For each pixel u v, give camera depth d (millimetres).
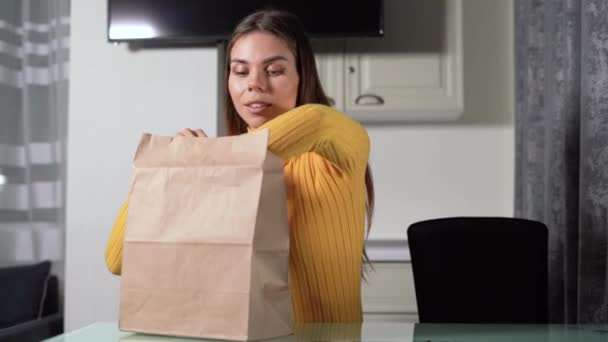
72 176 2529
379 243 2965
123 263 788
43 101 2832
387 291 2584
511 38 2971
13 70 2824
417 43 2775
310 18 2598
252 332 729
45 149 2826
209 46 2559
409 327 859
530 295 1528
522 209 2531
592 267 1578
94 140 2533
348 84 2773
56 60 2836
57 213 2816
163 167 792
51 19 2842
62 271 2803
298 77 1116
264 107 1069
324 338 764
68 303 2494
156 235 774
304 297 1046
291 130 828
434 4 2779
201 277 749
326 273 1032
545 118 2197
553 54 2010
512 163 2947
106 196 2518
